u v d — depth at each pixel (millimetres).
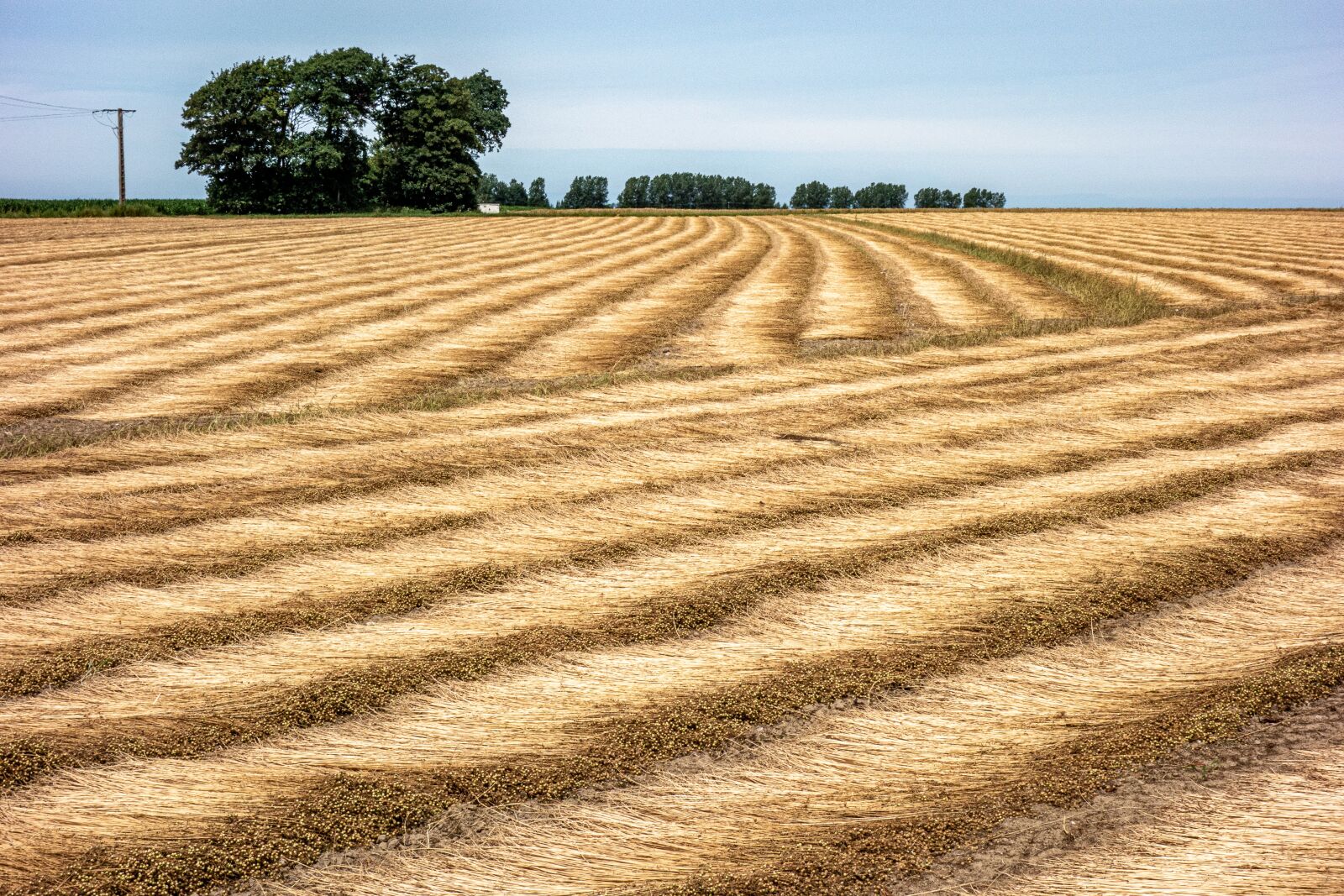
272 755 4875
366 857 4160
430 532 8016
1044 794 4516
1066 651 5965
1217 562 7273
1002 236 44406
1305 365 14859
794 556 7422
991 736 5023
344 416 12062
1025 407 12312
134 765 4793
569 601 6641
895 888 3934
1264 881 3928
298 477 9516
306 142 85250
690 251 35969
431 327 19141
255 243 40781
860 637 6109
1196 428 11250
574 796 4555
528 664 5777
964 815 4375
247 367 15375
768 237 43531
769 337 18188
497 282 26375
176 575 7109
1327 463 9875
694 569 7188
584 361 15977
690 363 15812
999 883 3947
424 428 11500
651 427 11398
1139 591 6746
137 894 3951
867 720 5188
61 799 4527
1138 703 5340
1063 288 24688
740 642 6070
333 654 5898
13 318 20094
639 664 5773
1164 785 4578
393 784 4621
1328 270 28500
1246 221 58406
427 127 91375
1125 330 18219
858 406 12375
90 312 20922
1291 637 6113
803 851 4152
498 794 4555
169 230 49188
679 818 4391
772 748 4926
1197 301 22344
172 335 18219
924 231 48469
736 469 9734
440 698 5402
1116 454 10273
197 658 5863
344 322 19656
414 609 6578
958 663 5797
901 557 7414
